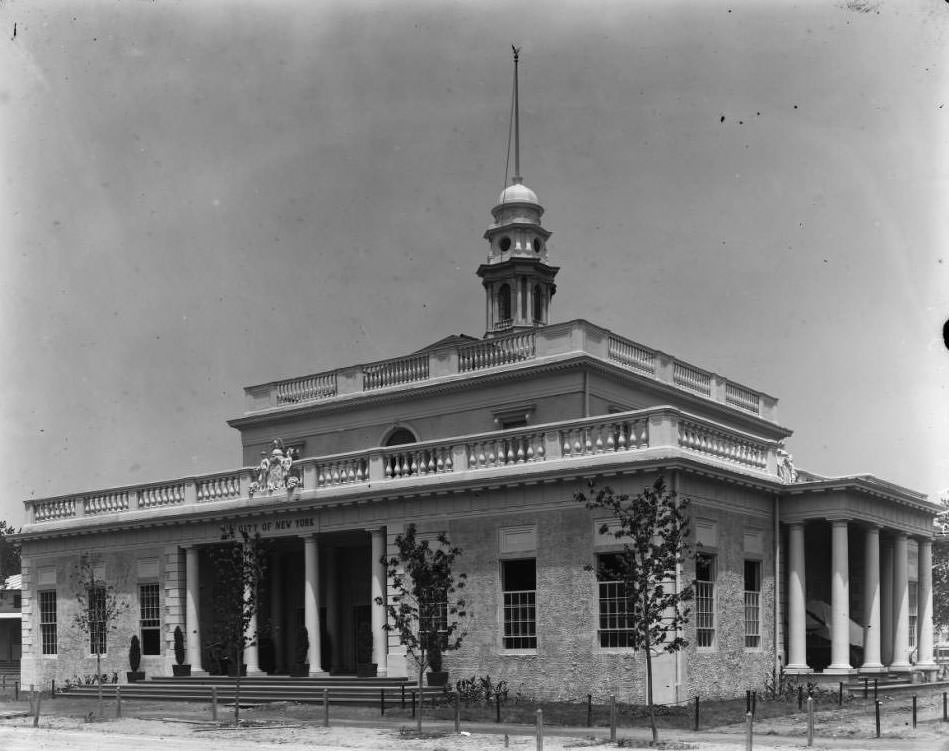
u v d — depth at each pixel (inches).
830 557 1494.8
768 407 1908.2
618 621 1207.6
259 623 1624.0
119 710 1264.8
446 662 1333.7
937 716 1055.0
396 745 911.0
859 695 1261.1
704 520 1241.4
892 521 1455.5
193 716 1230.9
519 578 1295.5
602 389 1512.1
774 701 1221.7
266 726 1103.0
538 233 1956.2
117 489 1733.5
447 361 1611.7
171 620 1625.2
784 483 1384.1
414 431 1627.7
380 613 1405.0
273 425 1786.4
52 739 1010.1
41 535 1801.2
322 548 1637.6
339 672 1595.7
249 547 1322.6
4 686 1926.7
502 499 1309.1
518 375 1524.4
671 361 1665.8
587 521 1237.7
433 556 1141.7
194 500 1636.3
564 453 1279.5
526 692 1259.2
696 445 1254.9
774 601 1359.5
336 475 1486.2
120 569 1708.9
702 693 1206.3
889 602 1519.4
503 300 1936.5
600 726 1035.3
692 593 983.6
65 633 1772.9
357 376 1699.1
